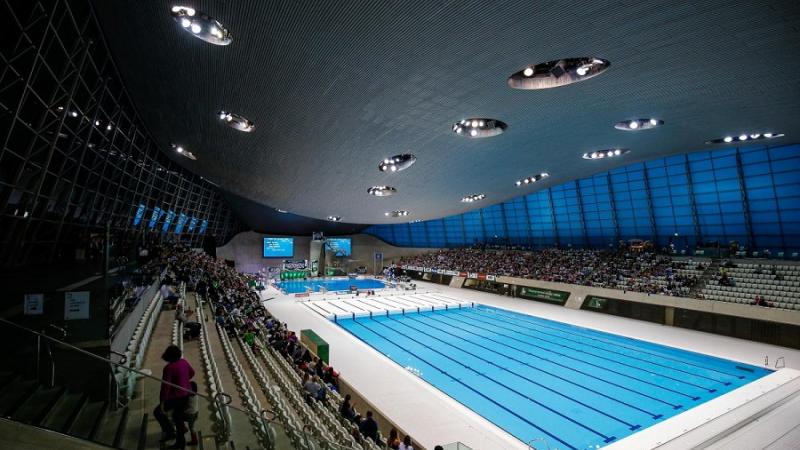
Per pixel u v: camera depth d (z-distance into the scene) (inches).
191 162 781.3
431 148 578.2
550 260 1238.3
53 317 240.1
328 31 280.7
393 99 403.2
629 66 329.1
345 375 511.2
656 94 389.1
